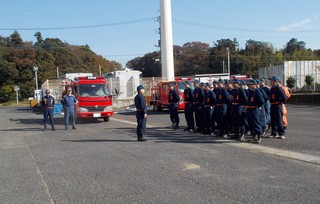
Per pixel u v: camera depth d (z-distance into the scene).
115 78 40.16
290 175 7.61
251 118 11.74
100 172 8.63
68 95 18.66
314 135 12.80
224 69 90.38
